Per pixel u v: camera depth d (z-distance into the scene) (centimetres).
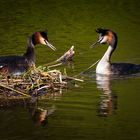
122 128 1387
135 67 2000
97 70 1983
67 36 2609
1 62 1880
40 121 1444
